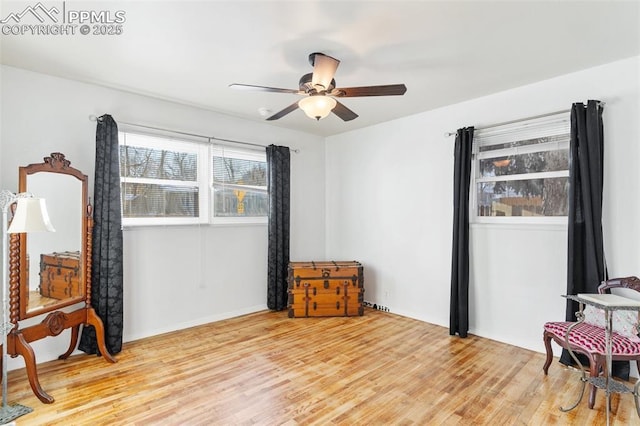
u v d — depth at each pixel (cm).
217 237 387
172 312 352
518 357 287
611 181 261
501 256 323
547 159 301
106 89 310
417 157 390
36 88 274
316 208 489
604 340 215
